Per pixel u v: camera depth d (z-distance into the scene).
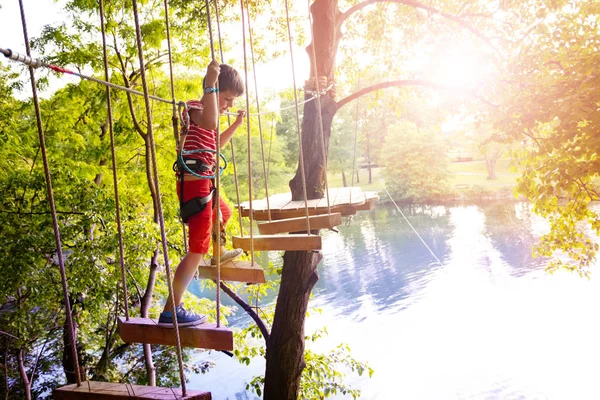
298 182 7.41
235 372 19.00
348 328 23.17
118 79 12.69
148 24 12.02
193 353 20.81
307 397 9.55
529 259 30.64
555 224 9.88
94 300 9.62
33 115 12.95
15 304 9.51
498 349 19.91
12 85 12.06
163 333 2.49
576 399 16.16
